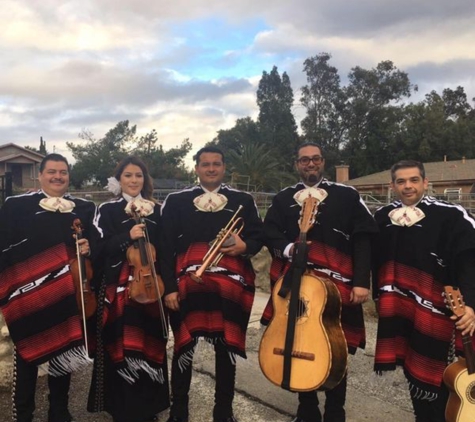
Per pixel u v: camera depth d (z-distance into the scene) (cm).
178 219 372
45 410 393
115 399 366
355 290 335
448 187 3297
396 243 335
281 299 326
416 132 4978
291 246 342
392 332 331
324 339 306
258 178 3272
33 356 340
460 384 302
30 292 342
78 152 5131
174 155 6034
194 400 416
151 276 348
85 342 343
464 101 6200
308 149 358
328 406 342
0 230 345
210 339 357
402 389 435
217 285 359
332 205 349
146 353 363
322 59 5719
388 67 5603
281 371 312
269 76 6291
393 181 342
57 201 359
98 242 358
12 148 3506
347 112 5581
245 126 6638
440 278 322
